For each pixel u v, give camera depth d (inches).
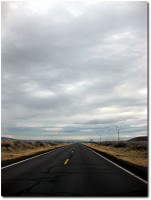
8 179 431.8
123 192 331.6
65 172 509.4
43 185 378.6
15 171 530.0
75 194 323.0
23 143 1839.3
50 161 742.5
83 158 842.8
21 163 688.4
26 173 500.4
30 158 852.6
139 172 503.5
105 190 343.3
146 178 431.5
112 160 765.9
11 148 1429.6
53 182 401.7
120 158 820.6
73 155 988.6
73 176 457.7
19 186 372.8
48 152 1221.7
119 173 489.7
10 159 792.9
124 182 396.8
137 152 1284.4
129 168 567.5
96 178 434.0
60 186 370.6
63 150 1430.9
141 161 729.0
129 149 1627.7
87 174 479.8
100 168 569.0
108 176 454.0
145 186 367.2
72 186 370.0
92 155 984.9
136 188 354.6
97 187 361.4
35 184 386.3
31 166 617.9
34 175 474.0
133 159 800.9
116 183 389.1
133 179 422.6
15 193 330.0
